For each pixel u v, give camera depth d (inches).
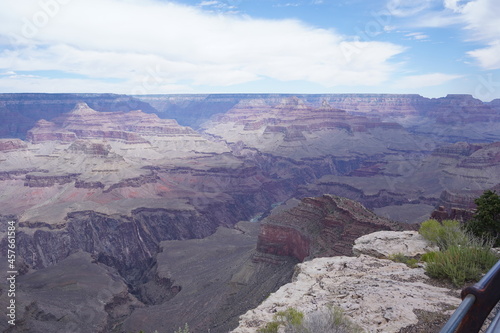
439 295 410.0
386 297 412.8
